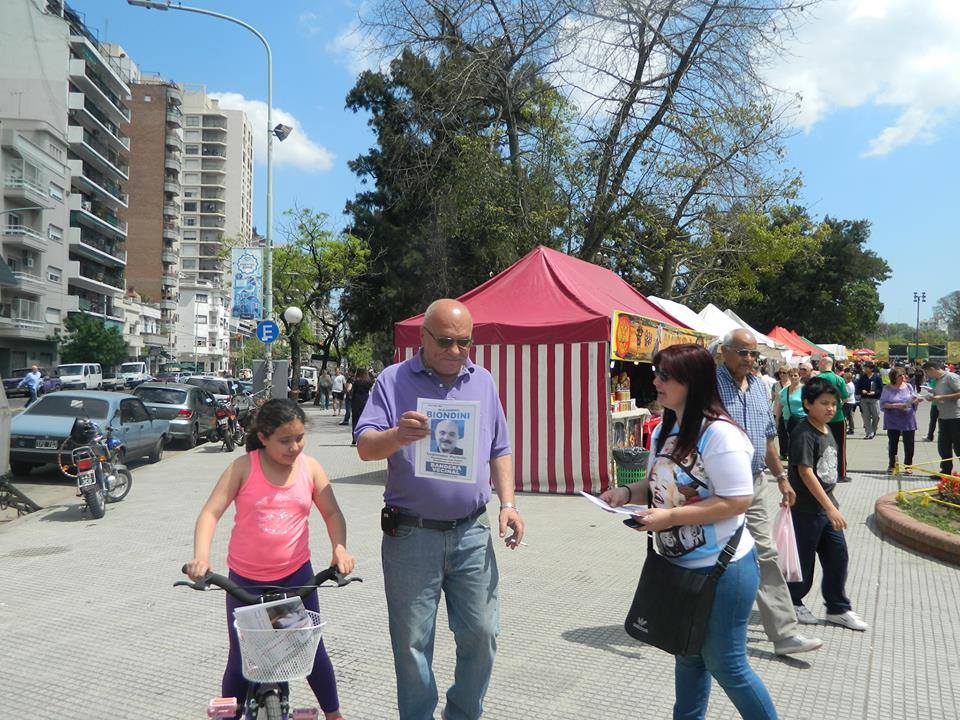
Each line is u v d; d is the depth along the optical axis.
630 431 12.17
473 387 3.28
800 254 33.28
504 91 22.95
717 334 16.08
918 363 39.84
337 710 3.36
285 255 37.25
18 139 52.09
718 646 2.87
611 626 5.15
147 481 12.18
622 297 13.36
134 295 82.81
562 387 10.72
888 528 7.79
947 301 120.94
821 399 4.94
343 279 36.59
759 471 4.66
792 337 33.12
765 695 2.87
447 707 3.29
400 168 28.89
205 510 3.15
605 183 21.53
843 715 3.84
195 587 2.96
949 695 4.07
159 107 91.38
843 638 4.93
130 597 5.86
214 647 4.79
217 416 17.34
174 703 3.98
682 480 2.92
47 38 60.41
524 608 5.54
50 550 7.43
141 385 18.25
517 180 23.23
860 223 55.22
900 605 5.61
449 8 22.05
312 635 2.81
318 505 3.38
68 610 5.53
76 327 58.78
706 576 2.84
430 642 3.19
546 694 4.07
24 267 54.69
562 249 23.47
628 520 2.83
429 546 3.11
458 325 3.16
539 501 10.16
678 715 3.08
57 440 11.99
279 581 3.23
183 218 145.12
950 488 8.39
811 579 5.10
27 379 33.75
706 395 2.94
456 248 30.70
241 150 150.25
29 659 4.58
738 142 20.55
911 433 12.39
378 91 36.00
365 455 3.03
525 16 21.50
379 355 45.38
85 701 4.01
